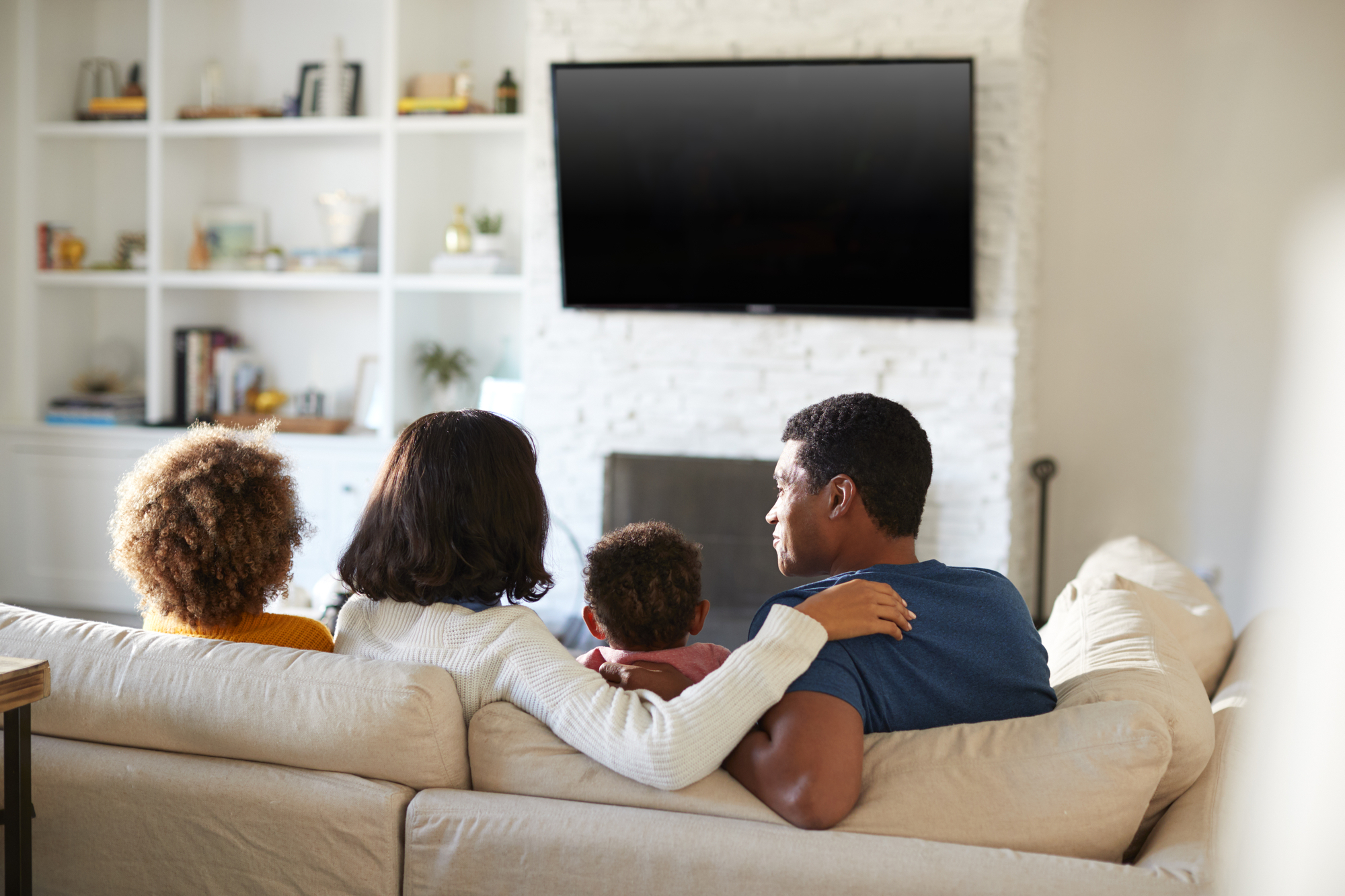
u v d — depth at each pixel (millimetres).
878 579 1220
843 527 1258
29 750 1129
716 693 1104
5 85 4309
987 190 3414
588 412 3738
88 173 4559
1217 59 3609
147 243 4430
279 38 4332
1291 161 3543
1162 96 3682
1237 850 667
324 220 4148
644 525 1306
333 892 1151
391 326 4000
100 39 4508
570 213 3625
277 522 1327
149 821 1190
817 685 1117
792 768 1076
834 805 1067
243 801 1162
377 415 4266
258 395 4367
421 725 1153
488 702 1227
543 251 3736
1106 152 3744
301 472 4039
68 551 4258
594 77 3494
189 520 1275
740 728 1101
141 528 1282
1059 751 1104
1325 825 211
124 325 4637
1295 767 216
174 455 1315
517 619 1236
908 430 1255
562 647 1238
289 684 1188
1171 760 1201
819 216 3445
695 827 1074
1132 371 3779
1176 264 3705
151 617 1376
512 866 1099
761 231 3500
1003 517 3469
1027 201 3549
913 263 3414
